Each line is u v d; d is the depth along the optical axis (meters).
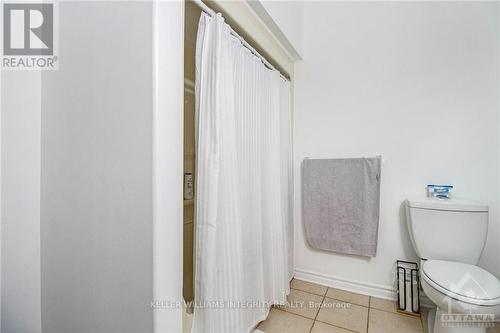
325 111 2.06
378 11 1.87
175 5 0.89
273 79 1.72
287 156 1.92
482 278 1.21
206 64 1.13
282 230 1.76
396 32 1.81
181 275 0.91
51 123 1.04
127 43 0.85
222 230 1.11
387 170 1.83
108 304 0.90
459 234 1.44
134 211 0.84
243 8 1.39
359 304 1.73
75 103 0.98
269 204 1.62
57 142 1.03
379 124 1.86
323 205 1.95
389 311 1.64
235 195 1.16
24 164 1.06
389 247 1.82
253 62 1.44
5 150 1.07
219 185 1.11
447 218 1.46
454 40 1.64
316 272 2.07
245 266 1.33
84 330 0.96
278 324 1.51
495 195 1.54
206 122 1.11
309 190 2.01
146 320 0.82
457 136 1.63
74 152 0.98
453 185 1.64
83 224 0.96
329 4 2.06
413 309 1.61
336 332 1.43
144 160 0.82
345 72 1.99
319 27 2.10
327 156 2.05
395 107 1.81
